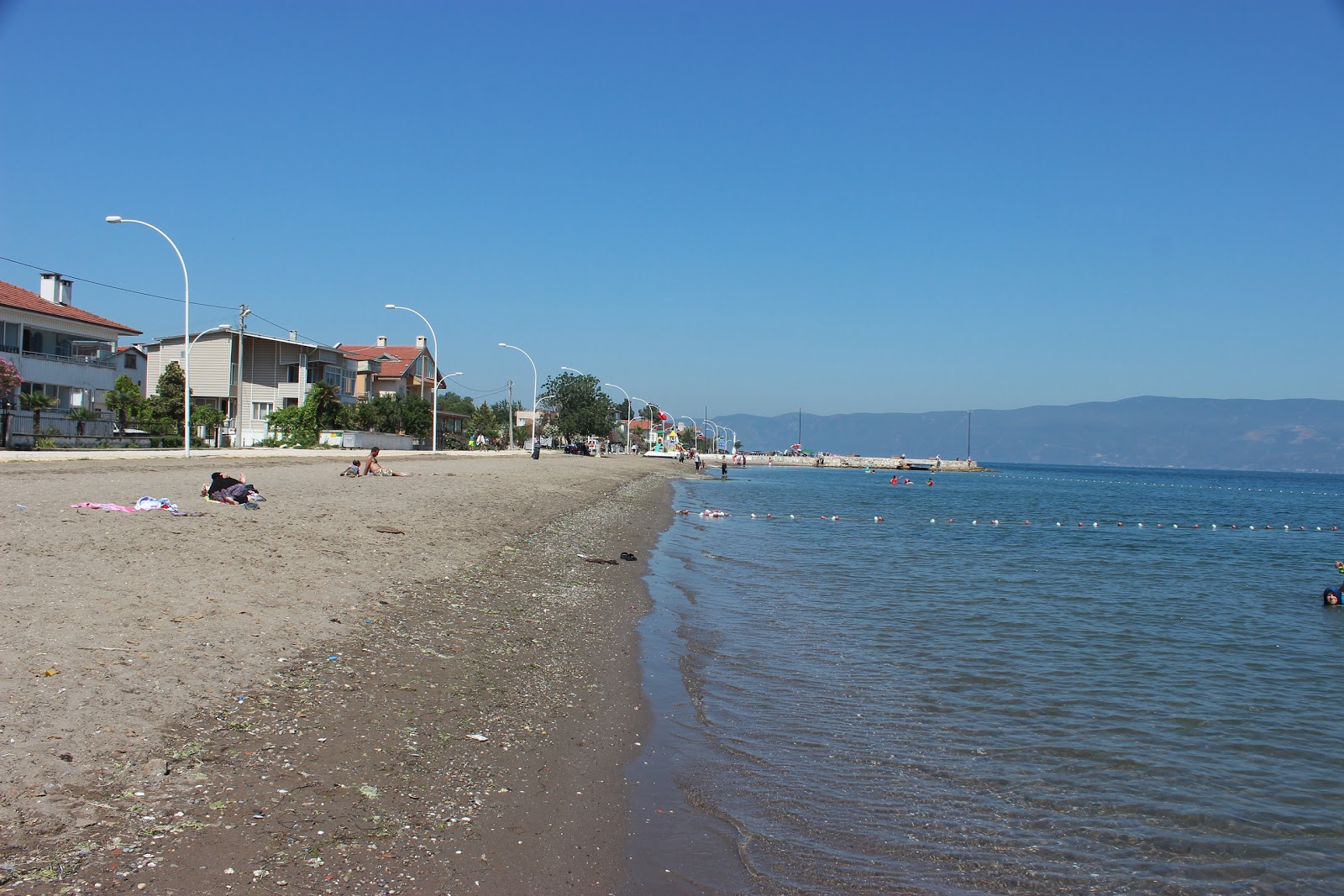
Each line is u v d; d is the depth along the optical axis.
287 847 5.58
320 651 9.89
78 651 8.31
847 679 12.03
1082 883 6.45
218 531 16.06
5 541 12.91
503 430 119.69
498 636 12.27
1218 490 116.56
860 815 7.41
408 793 6.71
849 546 31.25
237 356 69.19
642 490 56.72
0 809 5.41
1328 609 20.56
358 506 23.17
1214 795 8.43
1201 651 15.28
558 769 7.72
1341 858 7.16
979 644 14.86
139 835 5.44
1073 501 73.00
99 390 53.06
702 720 9.72
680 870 6.12
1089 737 10.02
